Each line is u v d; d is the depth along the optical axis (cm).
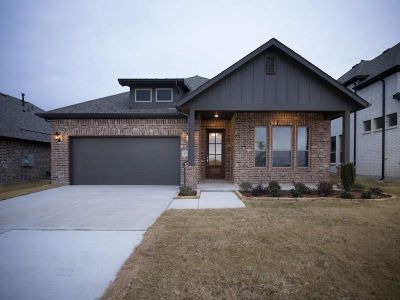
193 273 288
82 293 258
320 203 660
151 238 400
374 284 263
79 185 1048
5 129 1227
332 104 887
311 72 887
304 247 363
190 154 884
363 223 480
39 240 407
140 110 1082
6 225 488
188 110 939
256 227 456
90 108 1112
